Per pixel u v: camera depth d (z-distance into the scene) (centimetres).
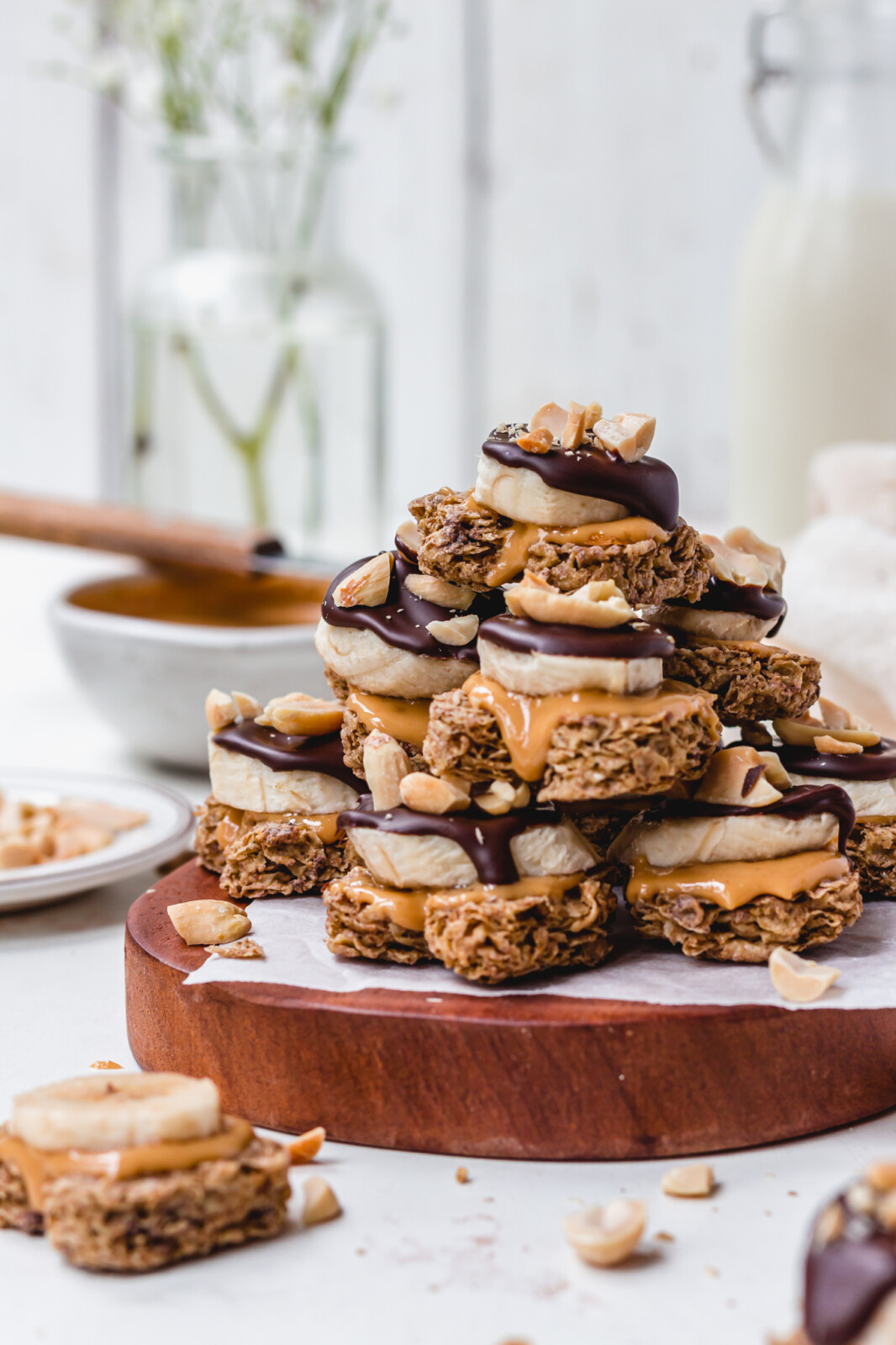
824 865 53
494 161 142
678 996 51
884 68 87
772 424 93
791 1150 51
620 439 52
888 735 71
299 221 84
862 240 89
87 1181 47
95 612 72
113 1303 47
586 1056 50
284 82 87
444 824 52
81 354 146
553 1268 48
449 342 146
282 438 85
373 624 54
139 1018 53
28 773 68
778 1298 47
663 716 51
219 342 83
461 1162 50
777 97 136
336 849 56
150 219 142
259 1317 46
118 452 148
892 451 75
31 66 139
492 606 55
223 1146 48
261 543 74
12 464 148
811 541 71
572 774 51
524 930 51
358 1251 48
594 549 52
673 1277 47
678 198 141
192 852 65
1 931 61
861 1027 51
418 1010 51
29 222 143
